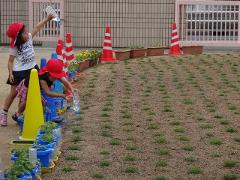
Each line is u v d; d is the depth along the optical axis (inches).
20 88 307.0
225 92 413.4
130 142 275.1
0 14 784.9
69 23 755.4
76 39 757.9
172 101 378.0
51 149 230.5
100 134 289.4
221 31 742.5
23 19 780.6
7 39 785.6
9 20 783.1
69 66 456.4
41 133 251.0
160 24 754.8
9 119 328.8
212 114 337.7
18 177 199.9
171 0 749.9
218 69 529.3
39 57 631.8
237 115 335.9
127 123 313.3
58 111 331.0
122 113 340.2
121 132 295.0
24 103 306.2
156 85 441.1
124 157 250.8
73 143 272.5
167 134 291.0
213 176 227.1
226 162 242.1
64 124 311.1
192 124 312.7
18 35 308.2
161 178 221.5
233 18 740.7
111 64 563.2
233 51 733.9
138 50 625.3
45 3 748.0
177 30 701.3
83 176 225.8
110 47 597.6
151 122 316.8
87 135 287.9
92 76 483.8
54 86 354.3
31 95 272.2
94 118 326.0
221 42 740.0
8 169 213.2
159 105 364.5
